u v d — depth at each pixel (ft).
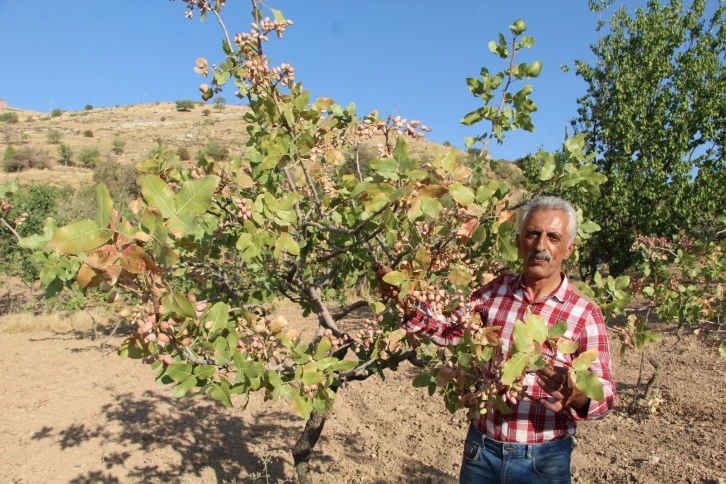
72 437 18.10
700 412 20.81
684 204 31.99
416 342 9.06
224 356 6.89
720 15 34.42
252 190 10.62
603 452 17.80
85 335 33.30
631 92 34.12
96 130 231.91
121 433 18.49
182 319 6.69
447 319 8.16
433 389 9.14
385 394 23.58
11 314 39.96
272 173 10.53
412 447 18.16
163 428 19.01
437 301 7.62
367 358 10.97
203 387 6.88
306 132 8.45
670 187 32.81
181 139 203.51
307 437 13.50
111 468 16.19
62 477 15.66
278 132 8.80
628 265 32.76
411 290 7.34
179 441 18.04
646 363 27.84
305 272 10.62
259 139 9.71
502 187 8.74
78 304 31.76
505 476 7.81
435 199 6.74
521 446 7.73
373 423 20.42
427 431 19.47
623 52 36.09
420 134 9.52
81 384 23.30
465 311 7.77
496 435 7.96
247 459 17.04
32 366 25.89
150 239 5.60
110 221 5.40
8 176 136.26
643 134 33.71
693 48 35.06
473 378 7.48
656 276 21.66
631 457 17.22
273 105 8.87
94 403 21.09
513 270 10.40
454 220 8.39
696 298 20.30
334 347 10.29
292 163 8.68
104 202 5.35
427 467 16.53
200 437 18.42
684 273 22.35
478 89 10.52
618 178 32.14
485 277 9.50
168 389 23.00
